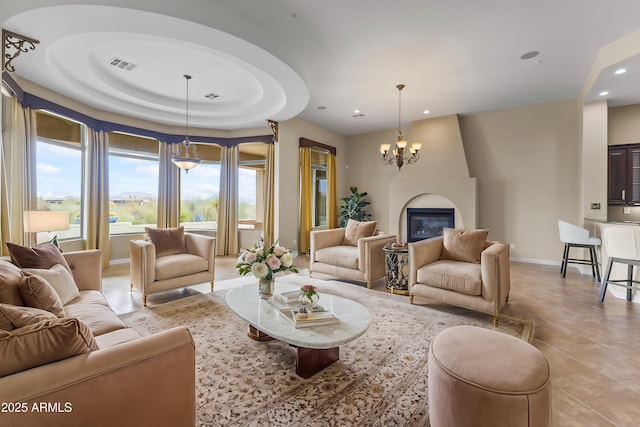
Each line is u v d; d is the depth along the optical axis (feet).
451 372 4.38
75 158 16.88
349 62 13.33
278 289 9.72
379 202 25.58
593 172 16.33
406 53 12.55
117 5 8.41
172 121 20.08
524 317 10.17
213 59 12.84
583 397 6.02
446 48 12.17
